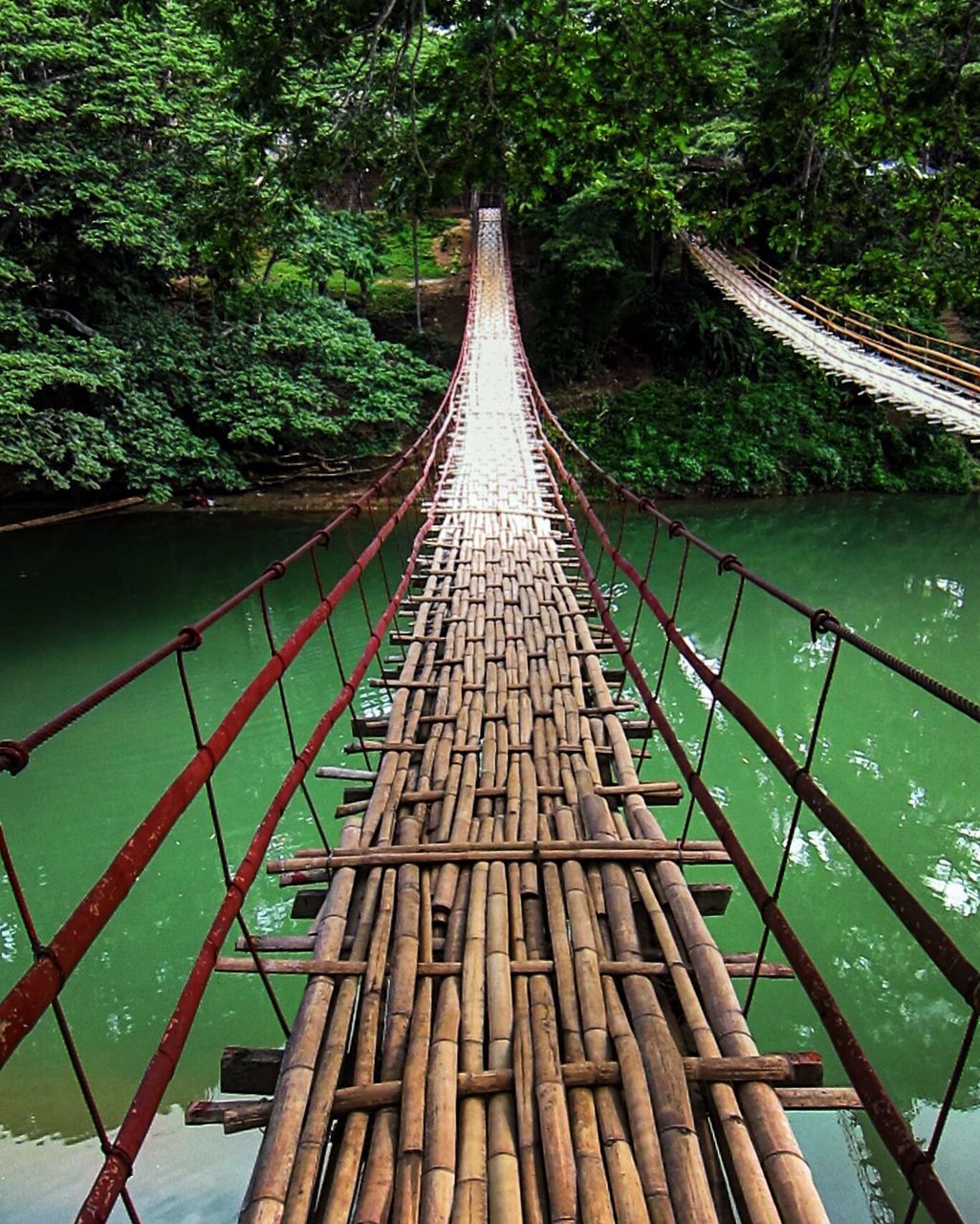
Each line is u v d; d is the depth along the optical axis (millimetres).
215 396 12141
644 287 18375
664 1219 1682
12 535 12711
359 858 2848
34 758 7191
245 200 6000
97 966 5020
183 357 11938
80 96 10859
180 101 11336
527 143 6035
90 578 11469
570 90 5633
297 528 13586
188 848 6156
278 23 5539
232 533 13289
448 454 9484
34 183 10695
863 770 7324
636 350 19094
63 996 4766
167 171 10984
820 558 13531
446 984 2314
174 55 11094
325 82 7891
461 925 2551
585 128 5855
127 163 11109
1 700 8148
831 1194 3465
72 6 10562
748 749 7699
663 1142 1834
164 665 9070
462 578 5922
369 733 4098
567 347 17953
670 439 17109
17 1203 3479
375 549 4484
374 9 5641
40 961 1259
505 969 2350
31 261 11250
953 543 14406
